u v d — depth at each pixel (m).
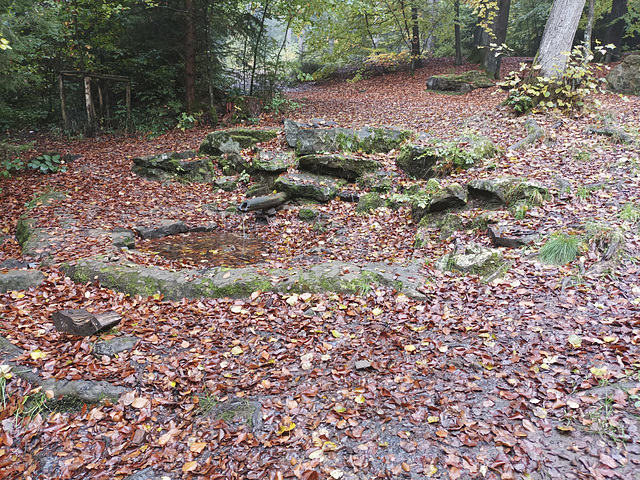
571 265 4.65
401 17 21.42
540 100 10.91
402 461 2.60
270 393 3.31
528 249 5.17
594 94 13.73
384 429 2.85
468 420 2.85
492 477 2.43
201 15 14.31
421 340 3.80
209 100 16.03
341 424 2.90
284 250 6.94
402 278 4.89
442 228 6.38
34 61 14.56
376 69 23.73
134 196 9.22
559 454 2.50
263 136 11.07
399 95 17.44
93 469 2.73
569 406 2.83
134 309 4.63
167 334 4.15
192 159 10.75
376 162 9.05
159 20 14.41
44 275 5.25
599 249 4.73
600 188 6.28
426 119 12.34
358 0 18.02
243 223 8.32
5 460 2.79
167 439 2.91
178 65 15.82
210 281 5.01
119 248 6.34
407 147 8.88
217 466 2.68
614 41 18.77
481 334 3.77
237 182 9.93
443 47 26.56
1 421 3.04
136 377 3.50
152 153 11.88
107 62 15.63
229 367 3.65
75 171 10.59
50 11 11.53
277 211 8.61
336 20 22.73
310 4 14.96
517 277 4.69
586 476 2.35
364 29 22.14
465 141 8.57
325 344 3.84
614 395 2.85
